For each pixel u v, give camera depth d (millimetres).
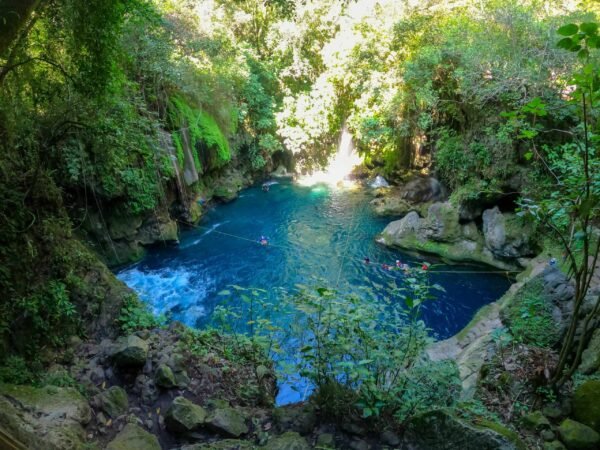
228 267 10758
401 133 14484
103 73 5203
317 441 3516
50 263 5316
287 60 19125
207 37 14797
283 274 10484
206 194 14438
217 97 14867
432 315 9023
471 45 10984
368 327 3959
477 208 11469
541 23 10117
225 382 4922
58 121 5867
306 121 17547
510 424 3842
